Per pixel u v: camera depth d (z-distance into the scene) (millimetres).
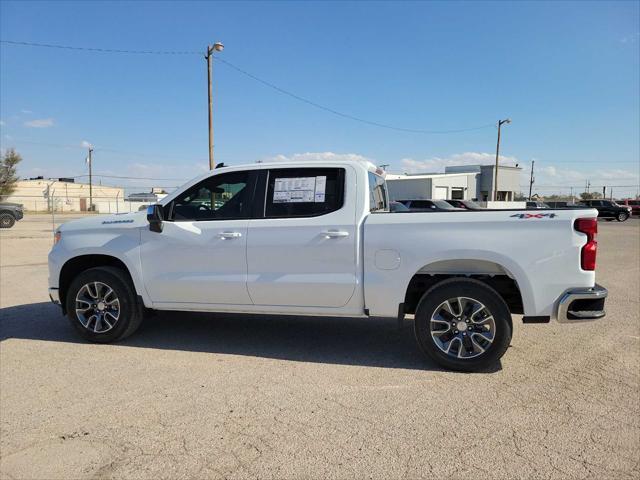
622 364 4609
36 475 2830
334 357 4832
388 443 3148
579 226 4184
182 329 5859
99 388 4066
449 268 4578
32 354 4957
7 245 16156
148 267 5109
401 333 5684
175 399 3842
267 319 6355
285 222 4730
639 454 3008
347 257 4570
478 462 2926
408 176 50156
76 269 5586
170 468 2883
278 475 2803
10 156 44438
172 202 5133
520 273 4238
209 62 21906
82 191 71875
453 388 4039
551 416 3520
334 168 4766
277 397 3869
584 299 4160
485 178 54406
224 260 4887
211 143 22328
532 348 5102
